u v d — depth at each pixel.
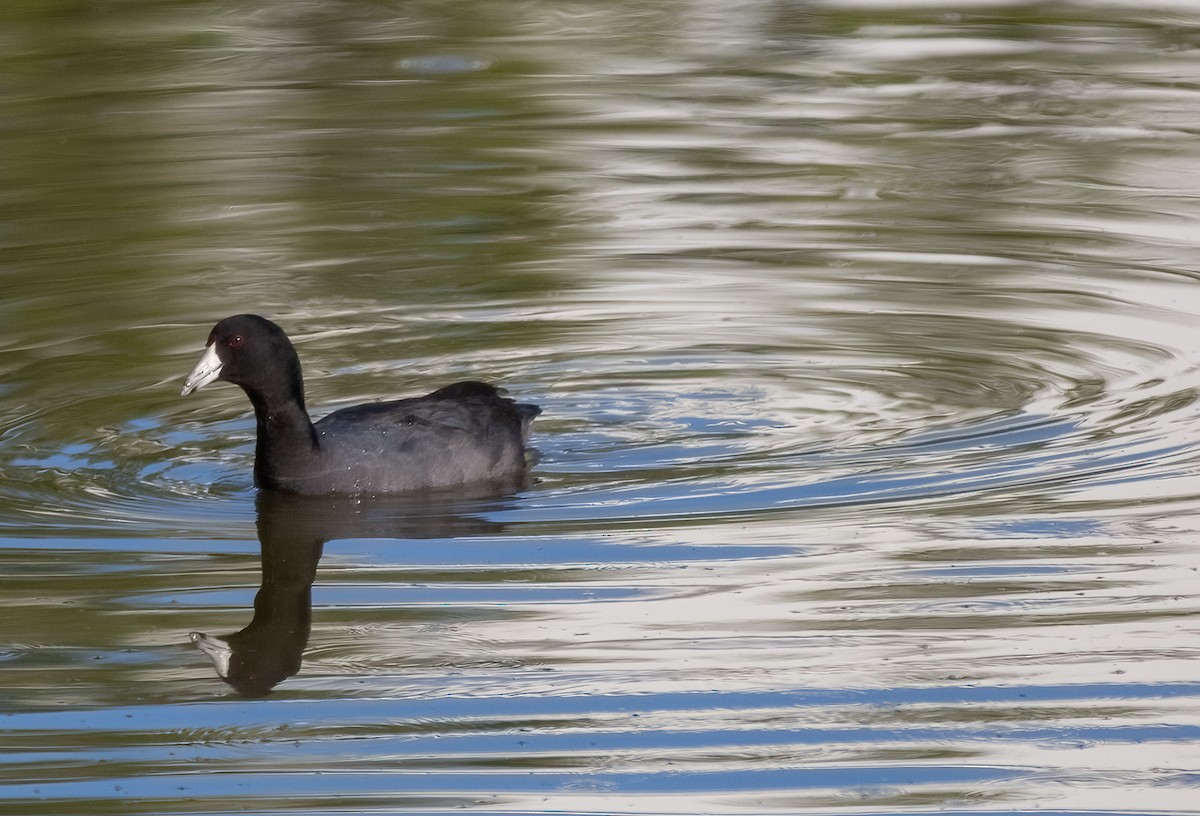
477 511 15.48
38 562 14.27
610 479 16.12
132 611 13.43
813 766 11.09
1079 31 33.16
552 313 20.66
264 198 24.61
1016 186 24.92
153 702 12.07
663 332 20.00
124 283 21.53
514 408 16.97
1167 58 31.14
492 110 28.70
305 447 15.89
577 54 32.03
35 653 12.68
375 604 13.55
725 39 33.16
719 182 25.25
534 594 13.64
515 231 23.38
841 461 16.30
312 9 35.03
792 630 12.91
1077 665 12.28
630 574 13.95
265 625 13.16
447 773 11.08
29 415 17.73
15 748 11.41
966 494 15.38
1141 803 10.64
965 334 19.69
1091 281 21.22
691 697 11.98
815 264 22.08
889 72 30.73
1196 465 15.84
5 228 23.41
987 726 11.52
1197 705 11.73
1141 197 24.36
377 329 20.23
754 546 14.41
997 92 29.44
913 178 25.39
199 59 31.53
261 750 11.39
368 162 26.11
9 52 31.69
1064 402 17.59
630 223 23.58
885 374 18.62
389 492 15.96
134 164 25.91
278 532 15.02
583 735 11.53
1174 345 19.11
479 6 35.44
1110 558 13.99
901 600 13.35
